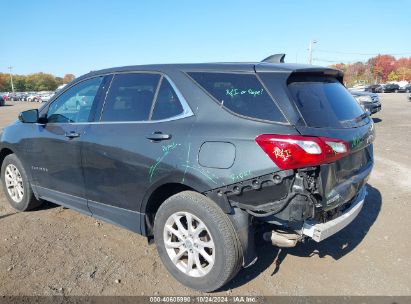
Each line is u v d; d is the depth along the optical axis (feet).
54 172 13.71
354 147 9.85
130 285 10.56
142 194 10.93
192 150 9.75
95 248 12.67
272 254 12.28
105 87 12.56
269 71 9.58
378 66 352.08
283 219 8.91
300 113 9.02
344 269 11.44
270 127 8.96
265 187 8.89
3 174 16.25
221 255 9.50
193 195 9.87
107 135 11.66
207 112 9.96
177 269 10.56
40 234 13.70
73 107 13.35
